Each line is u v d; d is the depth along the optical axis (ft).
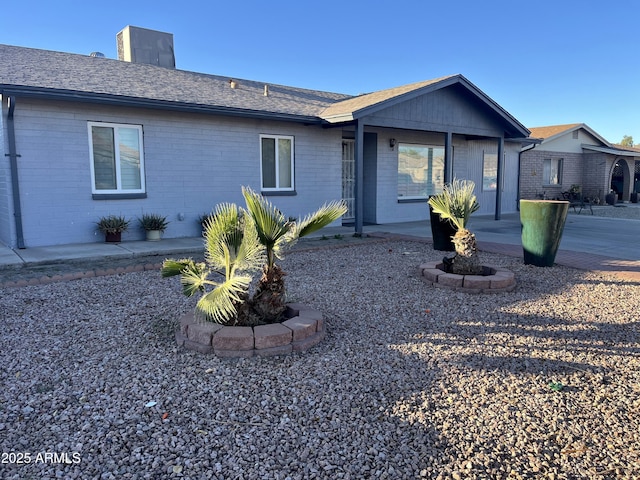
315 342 12.66
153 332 13.60
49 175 26.43
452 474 7.41
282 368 11.17
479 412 9.29
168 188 30.99
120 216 29.14
